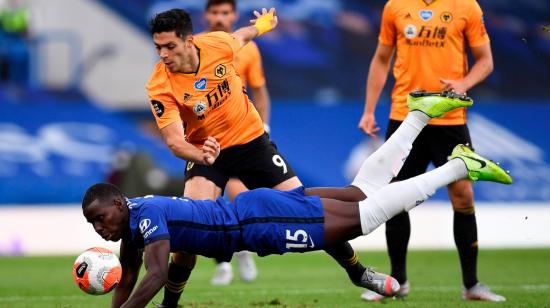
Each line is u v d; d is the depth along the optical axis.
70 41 64.75
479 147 60.59
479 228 54.03
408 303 28.16
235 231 22.12
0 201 55.97
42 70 64.25
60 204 56.72
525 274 37.66
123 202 21.38
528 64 66.94
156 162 59.72
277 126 60.44
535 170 59.75
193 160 24.16
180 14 24.11
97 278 21.56
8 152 57.78
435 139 29.30
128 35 65.50
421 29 29.14
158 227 20.92
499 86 66.44
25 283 36.69
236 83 26.22
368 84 30.91
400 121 29.69
